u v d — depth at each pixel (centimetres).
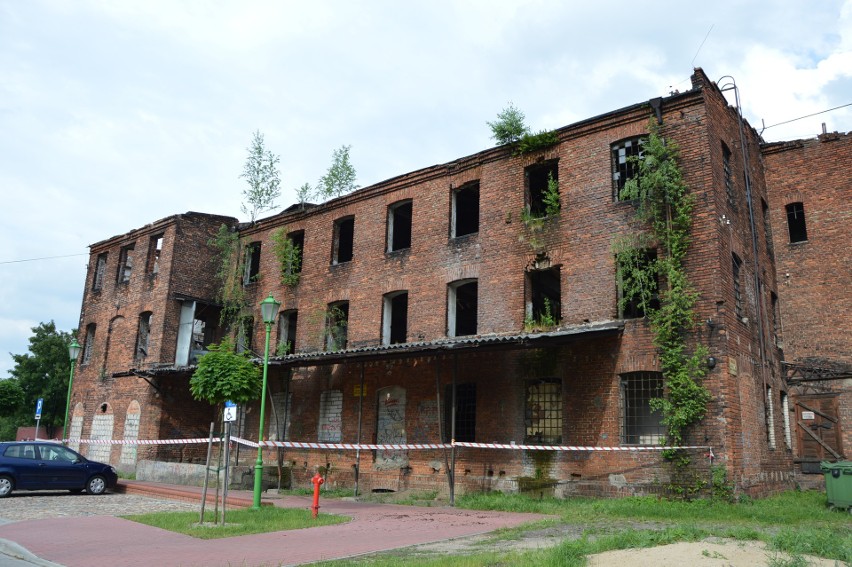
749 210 1844
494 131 1964
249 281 2692
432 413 1934
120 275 3025
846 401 1853
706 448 1440
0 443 1848
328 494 1927
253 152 2775
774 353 1878
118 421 2734
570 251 1764
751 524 1185
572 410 1653
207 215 2852
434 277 2041
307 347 2342
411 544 1008
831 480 1373
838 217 1958
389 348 1727
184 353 2655
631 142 1748
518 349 1745
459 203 2325
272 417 2381
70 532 1153
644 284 1619
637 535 926
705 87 1638
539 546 934
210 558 906
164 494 1856
